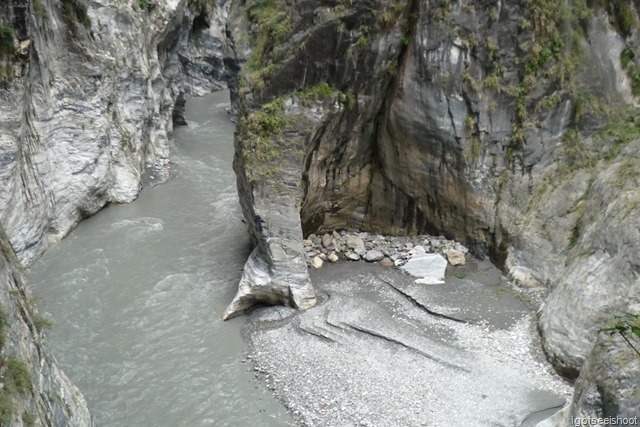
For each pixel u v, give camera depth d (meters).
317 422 12.02
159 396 13.00
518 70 15.95
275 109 16.11
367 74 16.45
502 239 16.41
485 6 15.55
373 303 15.41
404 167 17.56
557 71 15.70
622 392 8.46
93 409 12.59
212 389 13.19
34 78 18.75
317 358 13.75
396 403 12.16
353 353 13.74
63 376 10.95
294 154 16.06
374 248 18.11
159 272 17.95
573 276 13.06
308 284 15.66
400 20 15.93
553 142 16.16
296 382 13.17
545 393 12.07
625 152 15.13
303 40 15.88
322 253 17.84
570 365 12.20
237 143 16.94
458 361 13.14
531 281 15.30
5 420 7.33
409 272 16.58
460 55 15.84
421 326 14.43
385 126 17.38
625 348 8.88
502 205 16.45
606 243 12.55
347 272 16.95
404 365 13.19
